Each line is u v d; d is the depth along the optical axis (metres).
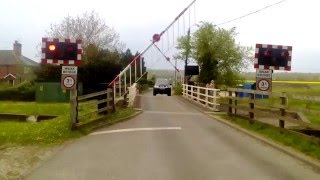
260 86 17.05
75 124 14.54
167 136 13.94
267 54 16.97
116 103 20.78
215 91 22.19
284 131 13.08
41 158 10.63
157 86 44.16
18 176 8.84
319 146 10.80
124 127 16.09
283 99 13.25
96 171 9.10
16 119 23.38
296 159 10.27
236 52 45.38
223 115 19.78
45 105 30.95
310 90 48.03
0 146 12.20
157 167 9.45
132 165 9.64
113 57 50.41
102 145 12.34
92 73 47.88
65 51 14.45
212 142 12.77
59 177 8.62
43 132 14.05
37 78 49.53
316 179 8.42
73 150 11.62
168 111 22.39
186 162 9.97
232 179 8.42
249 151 11.34
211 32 45.09
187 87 35.03
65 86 14.58
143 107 24.38
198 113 21.47
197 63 45.88
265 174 8.82
